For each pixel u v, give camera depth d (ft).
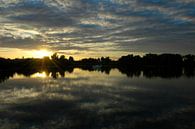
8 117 105.70
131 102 136.15
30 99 145.28
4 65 573.74
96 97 152.25
